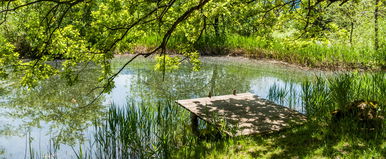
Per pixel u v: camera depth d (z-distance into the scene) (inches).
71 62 271.9
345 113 271.3
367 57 621.6
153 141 277.7
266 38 424.8
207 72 642.2
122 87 505.4
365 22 655.8
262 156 223.1
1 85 500.4
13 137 302.2
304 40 402.0
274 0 374.6
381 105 271.0
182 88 505.4
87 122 347.9
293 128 278.4
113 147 255.8
